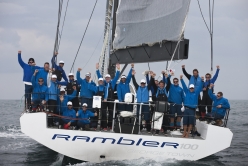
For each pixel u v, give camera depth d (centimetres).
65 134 1036
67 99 1159
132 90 1356
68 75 1220
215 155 1370
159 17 1164
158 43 1161
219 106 1121
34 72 1140
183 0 1090
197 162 1052
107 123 1161
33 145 1480
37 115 1040
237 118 3186
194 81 1199
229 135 1070
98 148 1038
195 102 1112
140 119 1141
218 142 1068
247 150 1483
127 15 1266
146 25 1207
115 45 1310
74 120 1130
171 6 1127
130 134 1037
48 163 1155
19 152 1338
